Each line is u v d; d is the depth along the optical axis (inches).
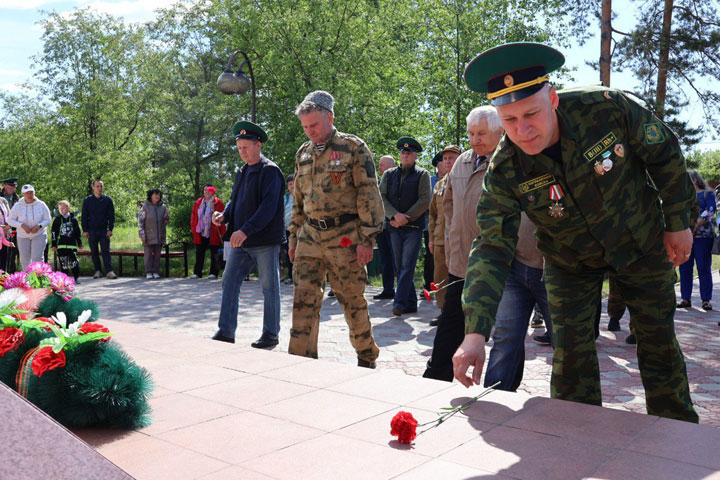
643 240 98.9
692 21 768.3
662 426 79.1
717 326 292.5
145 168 1437.0
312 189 178.1
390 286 379.9
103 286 476.4
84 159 1400.1
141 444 79.0
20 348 90.0
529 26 939.3
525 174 94.3
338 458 72.9
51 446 44.3
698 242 346.0
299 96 946.7
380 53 1006.4
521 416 84.7
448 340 147.9
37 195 1628.9
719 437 75.5
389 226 354.0
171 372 113.9
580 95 91.4
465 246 156.0
